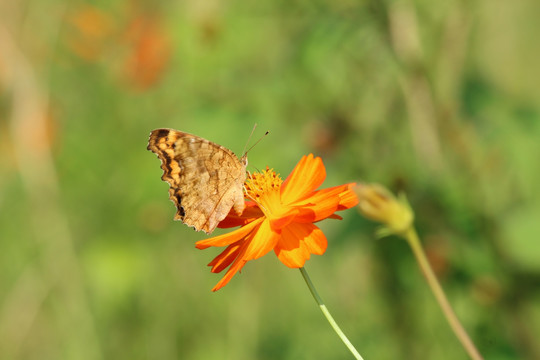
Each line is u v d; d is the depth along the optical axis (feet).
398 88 2.69
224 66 2.82
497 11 2.66
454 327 2.22
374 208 2.23
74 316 2.97
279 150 2.71
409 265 2.67
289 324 2.88
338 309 2.82
